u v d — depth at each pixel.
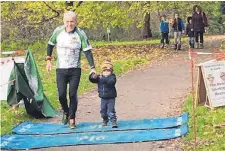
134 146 8.76
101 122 10.66
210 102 10.87
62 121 10.74
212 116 10.07
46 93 14.81
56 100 13.58
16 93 11.24
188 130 9.29
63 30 9.99
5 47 29.14
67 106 10.40
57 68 10.07
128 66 20.61
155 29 47.69
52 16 28.44
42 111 11.53
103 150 8.65
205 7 40.00
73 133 9.81
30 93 11.24
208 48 27.03
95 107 12.52
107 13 28.50
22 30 33.50
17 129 10.27
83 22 28.05
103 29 44.62
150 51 27.31
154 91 14.28
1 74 12.30
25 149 8.88
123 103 12.73
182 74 17.50
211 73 11.02
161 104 12.38
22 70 11.31
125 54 26.38
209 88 10.95
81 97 13.97
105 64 10.19
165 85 15.23
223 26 50.16
